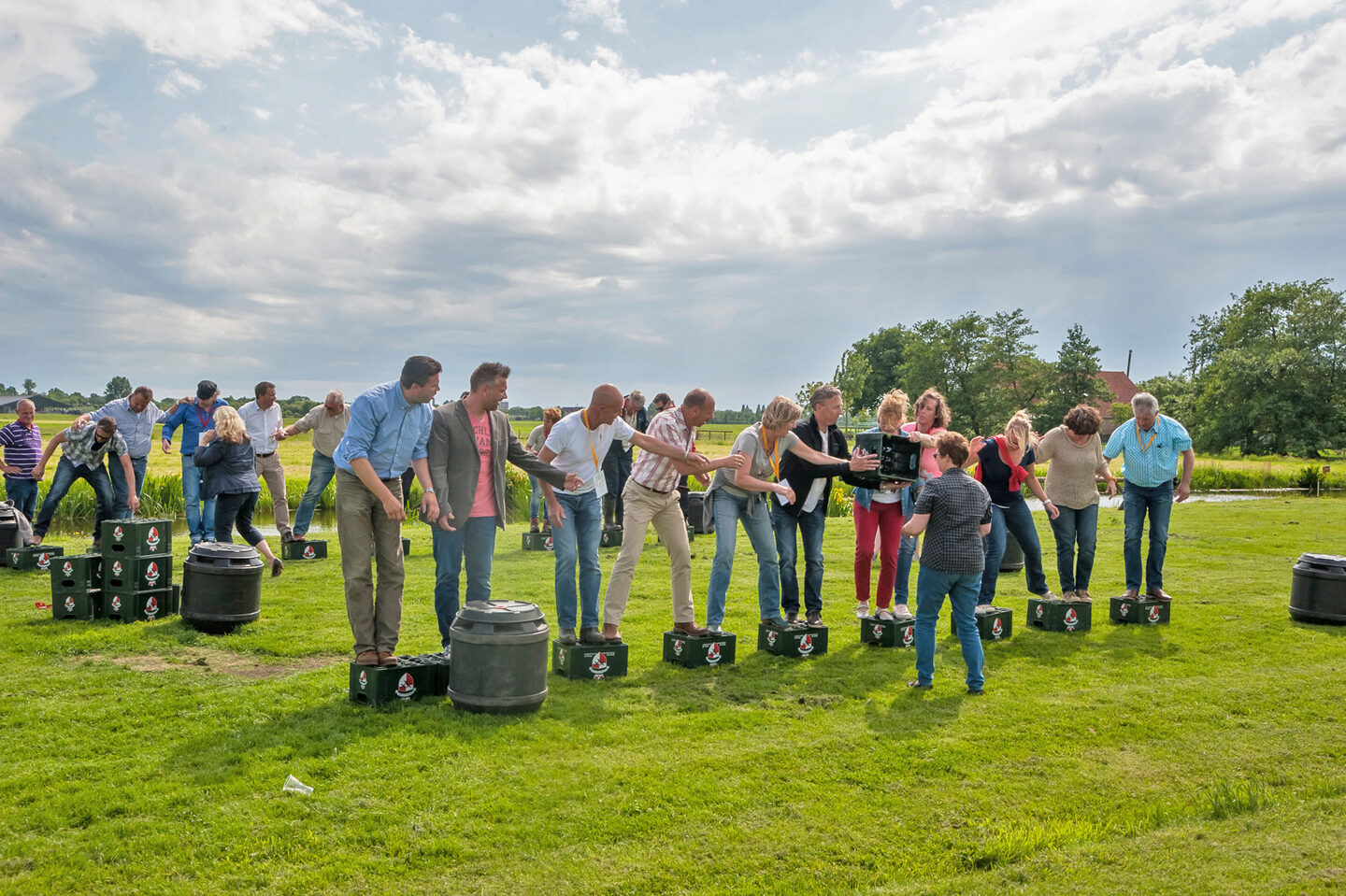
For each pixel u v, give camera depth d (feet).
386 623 18.15
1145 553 42.91
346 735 15.46
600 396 20.06
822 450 23.82
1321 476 115.55
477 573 19.84
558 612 20.53
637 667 21.04
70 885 10.43
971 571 19.21
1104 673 21.30
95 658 20.53
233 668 19.97
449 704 17.52
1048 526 55.42
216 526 28.32
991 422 239.91
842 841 12.22
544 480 20.16
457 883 10.76
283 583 30.40
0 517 32.73
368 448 17.88
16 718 16.06
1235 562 40.47
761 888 10.89
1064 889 10.86
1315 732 16.99
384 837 11.82
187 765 14.05
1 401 374.84
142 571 24.31
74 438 33.22
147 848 11.33
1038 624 26.61
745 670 20.98
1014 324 247.70
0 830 11.71
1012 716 17.79
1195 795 13.85
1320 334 198.70
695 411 20.72
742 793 13.66
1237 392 202.90
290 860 11.19
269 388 36.50
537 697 17.04
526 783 13.76
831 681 20.13
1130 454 27.37
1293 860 11.60
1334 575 26.66
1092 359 241.55
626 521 20.75
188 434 35.88
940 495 19.35
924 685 19.67
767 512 22.57
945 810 13.29
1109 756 15.66
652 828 12.43
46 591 28.14
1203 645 24.26
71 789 13.05
